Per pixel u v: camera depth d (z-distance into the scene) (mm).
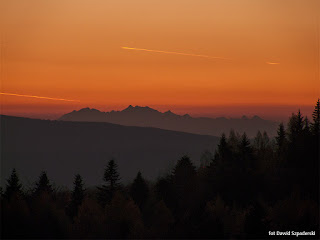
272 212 154375
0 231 144125
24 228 147125
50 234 149750
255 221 131500
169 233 141625
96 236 155625
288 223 141375
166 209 176125
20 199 162125
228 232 140000
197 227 139000
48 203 166125
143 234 149500
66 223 158000
